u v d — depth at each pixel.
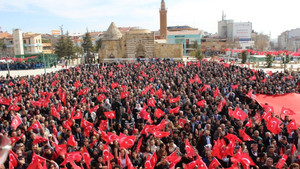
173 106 16.86
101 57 76.75
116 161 9.59
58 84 25.34
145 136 11.79
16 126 11.93
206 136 11.35
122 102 18.02
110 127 12.79
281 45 175.50
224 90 21.28
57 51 82.00
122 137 9.60
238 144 10.61
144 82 27.20
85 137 11.66
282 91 21.61
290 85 23.97
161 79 27.16
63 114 14.80
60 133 11.76
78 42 135.50
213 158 9.05
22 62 68.38
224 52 121.94
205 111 14.15
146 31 76.56
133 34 73.19
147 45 73.31
